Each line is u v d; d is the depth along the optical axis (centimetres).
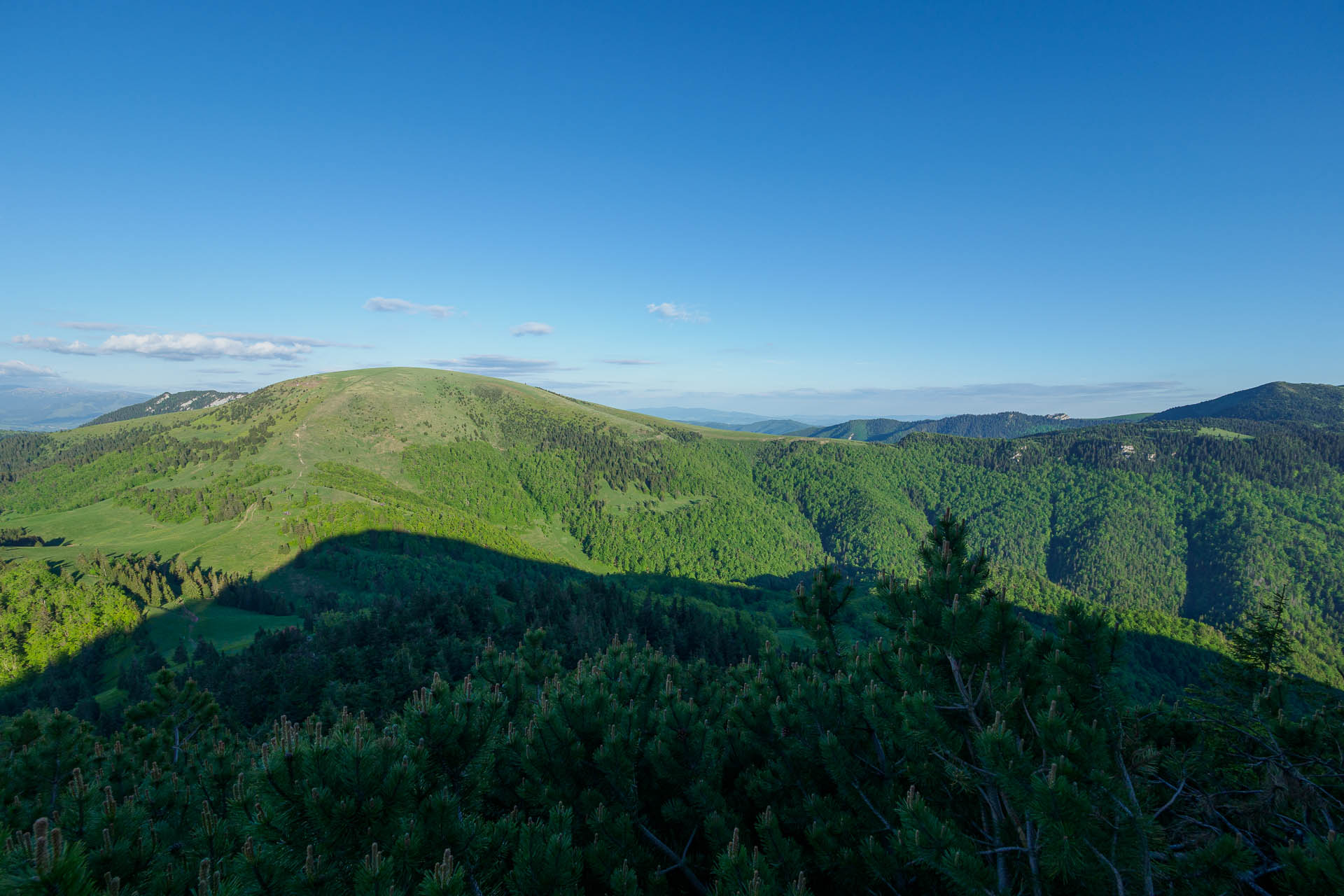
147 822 748
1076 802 526
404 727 703
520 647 1439
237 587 14800
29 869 377
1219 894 540
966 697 772
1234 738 1040
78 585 13588
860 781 919
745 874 660
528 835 699
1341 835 502
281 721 596
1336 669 19350
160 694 1577
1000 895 582
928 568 904
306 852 547
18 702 10000
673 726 992
